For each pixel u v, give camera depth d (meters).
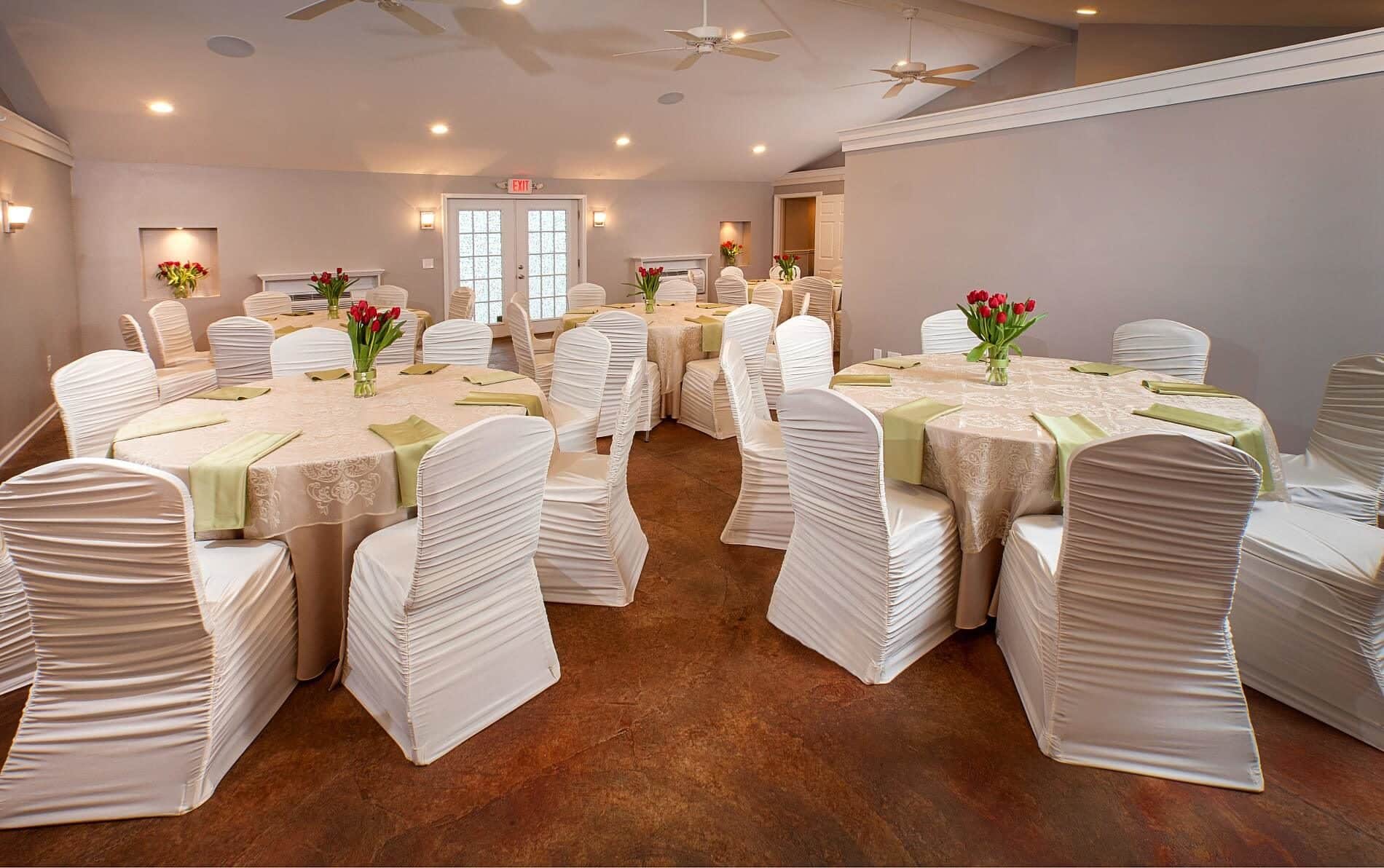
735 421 3.37
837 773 2.05
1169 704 2.01
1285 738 2.18
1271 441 2.64
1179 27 6.30
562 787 2.00
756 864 1.76
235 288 7.95
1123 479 1.83
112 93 6.09
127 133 6.70
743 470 3.45
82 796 1.88
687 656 2.61
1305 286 3.92
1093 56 7.07
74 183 6.88
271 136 7.27
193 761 1.91
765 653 2.63
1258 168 4.01
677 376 5.55
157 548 1.75
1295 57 3.79
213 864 1.76
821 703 2.35
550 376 5.54
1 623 2.34
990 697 2.38
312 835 1.84
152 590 1.79
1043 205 4.95
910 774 2.05
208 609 1.87
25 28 5.14
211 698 1.92
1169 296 4.44
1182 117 4.26
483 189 9.40
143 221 7.30
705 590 3.08
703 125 8.99
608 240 10.58
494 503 2.06
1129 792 1.98
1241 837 1.83
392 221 8.88
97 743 1.88
